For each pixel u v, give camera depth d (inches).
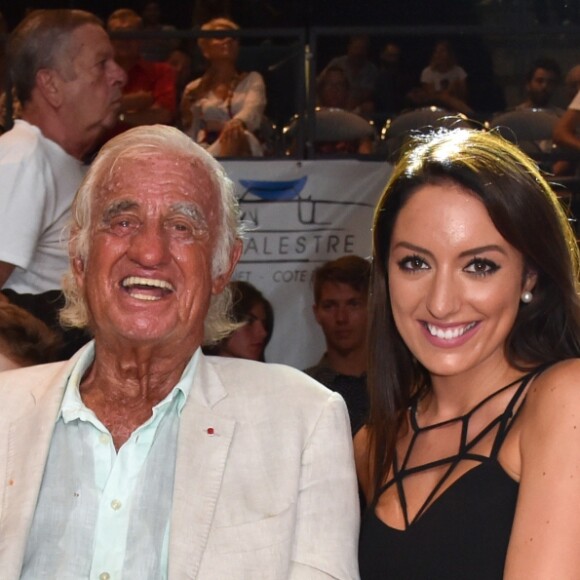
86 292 109.3
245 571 102.0
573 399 99.3
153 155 109.0
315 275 185.6
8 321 128.3
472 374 107.0
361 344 183.2
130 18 256.1
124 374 108.7
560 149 222.1
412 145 112.9
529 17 296.0
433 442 108.0
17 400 110.9
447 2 329.4
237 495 105.0
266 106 239.1
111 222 107.7
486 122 230.1
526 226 102.5
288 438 108.0
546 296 106.2
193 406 108.7
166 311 107.0
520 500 98.2
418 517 103.8
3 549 102.3
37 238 156.8
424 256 104.8
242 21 315.3
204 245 109.0
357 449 116.9
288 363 200.2
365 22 344.8
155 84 244.8
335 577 104.1
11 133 160.2
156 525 104.8
